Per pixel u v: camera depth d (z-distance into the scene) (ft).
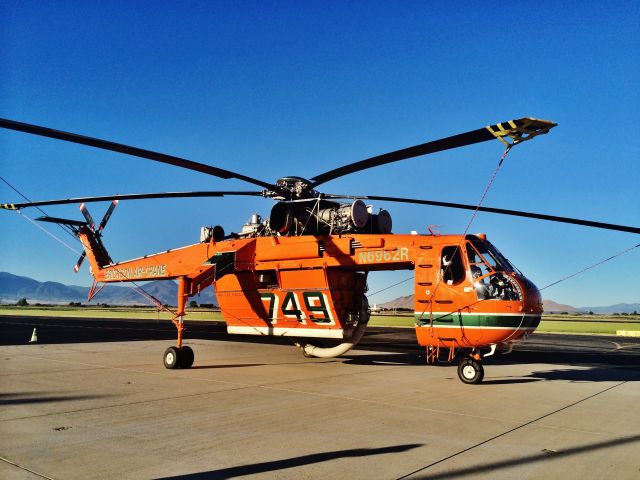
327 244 37.11
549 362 43.78
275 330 41.57
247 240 41.52
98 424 18.81
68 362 39.04
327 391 26.76
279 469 13.62
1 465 13.84
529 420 20.26
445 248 32.55
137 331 88.38
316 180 31.30
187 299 37.47
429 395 26.02
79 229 56.80
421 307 32.76
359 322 40.04
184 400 23.82
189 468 13.65
